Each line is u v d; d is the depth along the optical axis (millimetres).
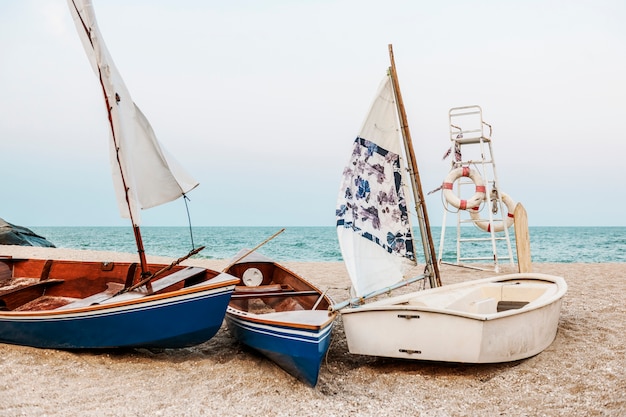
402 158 6965
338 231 6512
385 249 6789
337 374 5801
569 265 15070
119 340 5852
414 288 10266
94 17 5934
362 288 6383
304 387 5336
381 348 5617
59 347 6102
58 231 97438
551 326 6184
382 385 5438
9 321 6062
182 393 5098
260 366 5938
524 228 9102
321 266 16062
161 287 6277
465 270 13305
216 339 7137
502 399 4984
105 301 5863
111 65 6148
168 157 6629
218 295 5652
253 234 77688
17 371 5438
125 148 6180
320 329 5055
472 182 13547
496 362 5520
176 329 5672
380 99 6879
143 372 5660
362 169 6734
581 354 5969
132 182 6242
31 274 7996
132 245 44812
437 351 5441
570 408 4652
